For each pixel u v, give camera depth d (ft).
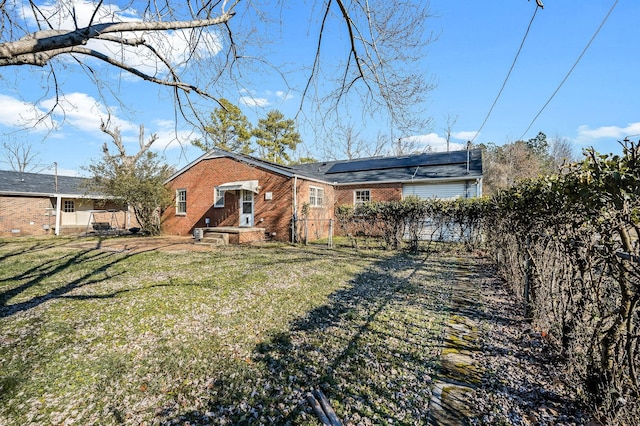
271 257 30.73
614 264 6.92
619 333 6.77
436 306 16.12
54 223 57.36
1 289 18.84
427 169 54.13
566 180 9.42
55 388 8.91
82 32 6.90
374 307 15.84
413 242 36.27
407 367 9.97
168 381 9.25
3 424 7.47
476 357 10.58
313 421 7.50
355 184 54.75
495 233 25.27
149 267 25.36
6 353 10.89
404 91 13.26
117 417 7.74
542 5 10.62
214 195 50.03
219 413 7.84
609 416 6.70
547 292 11.55
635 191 5.79
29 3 9.47
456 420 7.44
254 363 10.22
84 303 16.15
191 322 13.73
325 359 10.46
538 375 9.28
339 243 42.60
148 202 49.75
